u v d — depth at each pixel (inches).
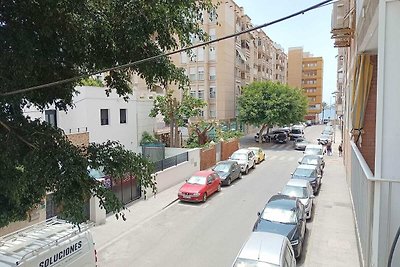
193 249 451.8
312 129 2930.6
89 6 188.1
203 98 1808.6
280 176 940.0
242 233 507.5
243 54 2049.7
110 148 237.1
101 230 522.0
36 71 195.9
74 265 289.7
